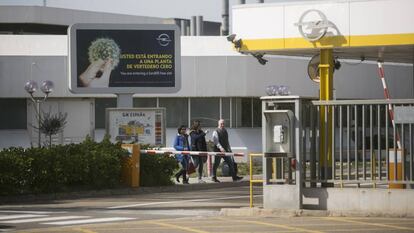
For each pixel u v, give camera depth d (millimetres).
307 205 28656
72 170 39938
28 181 38125
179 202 35875
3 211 32250
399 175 27812
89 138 44031
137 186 42688
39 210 32656
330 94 37875
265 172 29016
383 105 28016
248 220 27359
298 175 28438
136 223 27031
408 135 27766
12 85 68875
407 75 79375
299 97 28375
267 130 28734
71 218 29188
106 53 52188
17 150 38906
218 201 36188
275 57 71812
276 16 38469
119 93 52375
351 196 28078
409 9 36250
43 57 69000
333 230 24281
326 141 28688
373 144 28125
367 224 25594
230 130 71938
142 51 52438
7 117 69562
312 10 37500
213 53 70812
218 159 47688
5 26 87312
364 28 36781
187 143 47031
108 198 38844
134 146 42625
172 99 71750
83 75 52062
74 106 70250
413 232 23719
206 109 72125
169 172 45000
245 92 70750
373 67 77562
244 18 39219
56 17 86938
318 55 39531
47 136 69000
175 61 52594
